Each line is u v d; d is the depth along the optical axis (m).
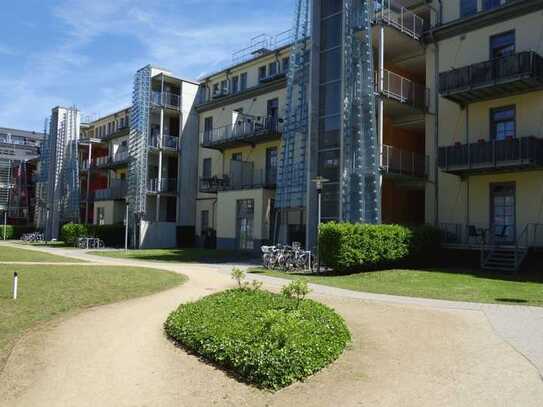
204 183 37.09
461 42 23.91
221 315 8.71
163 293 13.67
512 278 17.19
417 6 25.94
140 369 7.03
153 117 40.97
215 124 39.16
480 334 8.81
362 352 7.76
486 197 22.56
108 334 8.98
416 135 28.36
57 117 54.25
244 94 35.81
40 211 58.41
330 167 25.14
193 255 28.69
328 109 25.75
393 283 15.95
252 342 6.96
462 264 21.50
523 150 19.83
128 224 40.69
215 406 5.73
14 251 30.73
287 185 27.44
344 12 25.20
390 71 25.91
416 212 27.66
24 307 11.16
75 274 17.22
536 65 20.00
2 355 7.64
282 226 28.14
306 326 7.58
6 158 74.69
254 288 13.01
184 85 40.53
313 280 16.66
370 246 18.77
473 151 21.41
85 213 55.00
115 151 49.25
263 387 6.21
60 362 7.36
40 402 5.92
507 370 6.76
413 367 6.99
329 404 5.72
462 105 23.56
